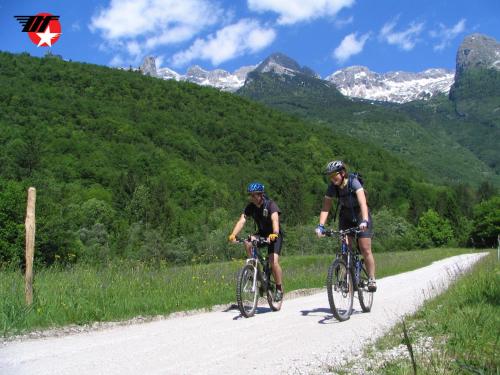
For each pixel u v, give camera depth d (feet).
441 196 439.22
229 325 21.25
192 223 297.53
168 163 398.01
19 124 391.04
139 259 43.42
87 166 337.72
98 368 13.93
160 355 15.44
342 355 15.05
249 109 639.35
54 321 21.81
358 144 607.78
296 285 43.42
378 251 266.16
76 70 577.84
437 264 96.32
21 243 99.25
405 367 12.82
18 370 13.87
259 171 498.28
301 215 357.41
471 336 16.17
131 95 583.58
